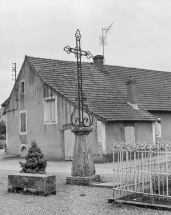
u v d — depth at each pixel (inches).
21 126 979.9
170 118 998.4
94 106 804.0
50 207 326.6
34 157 442.9
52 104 861.2
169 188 376.5
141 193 319.6
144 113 866.8
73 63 999.6
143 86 1065.5
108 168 640.4
